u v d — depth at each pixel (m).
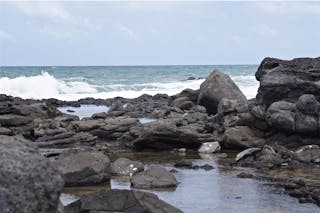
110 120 25.92
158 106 39.44
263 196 13.68
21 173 7.02
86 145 23.34
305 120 21.27
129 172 16.67
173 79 79.88
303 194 13.58
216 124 25.38
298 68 23.23
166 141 22.56
